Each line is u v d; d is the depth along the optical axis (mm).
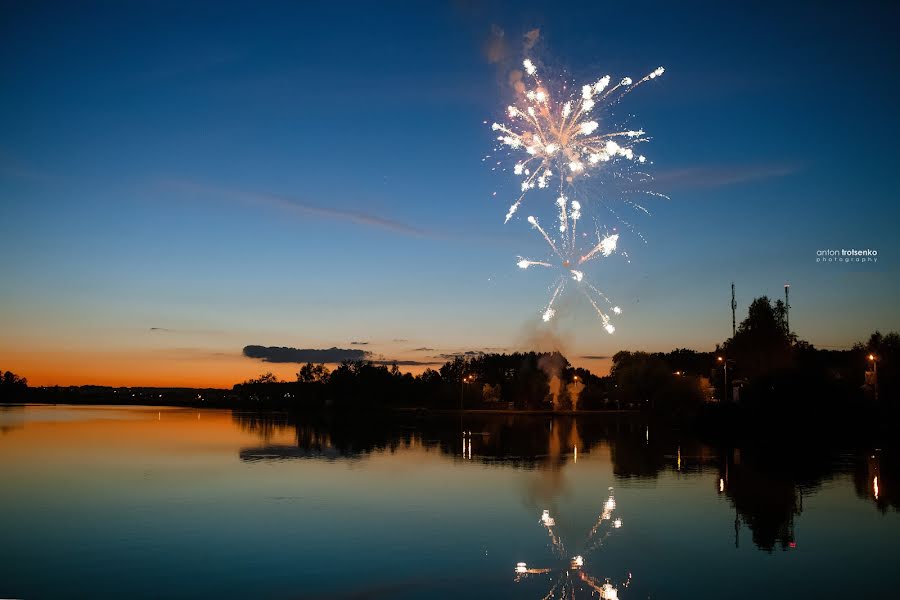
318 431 73250
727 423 67500
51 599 16188
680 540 21547
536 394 158375
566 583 17266
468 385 151750
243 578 17688
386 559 19328
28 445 53750
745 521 24203
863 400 67125
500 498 28656
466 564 18859
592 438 63562
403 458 44625
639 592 16625
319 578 17688
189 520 24281
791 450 50656
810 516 25125
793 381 67188
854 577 17859
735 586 17094
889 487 31891
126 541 21375
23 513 25516
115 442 57000
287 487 31531
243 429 76688
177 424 88250
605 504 27328
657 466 40375
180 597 16328
